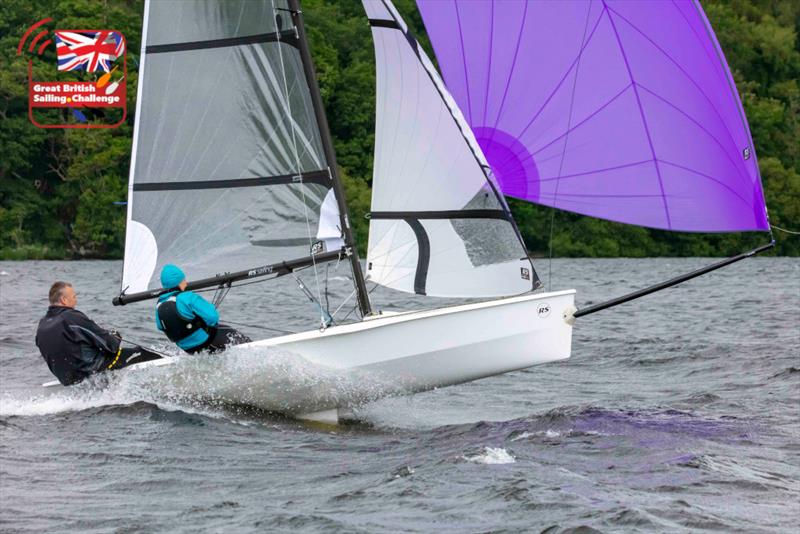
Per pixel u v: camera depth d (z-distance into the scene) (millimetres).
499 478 23422
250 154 31703
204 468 24609
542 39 29031
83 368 30797
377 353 29547
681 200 28578
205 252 31875
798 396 35125
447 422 31344
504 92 29359
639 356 46688
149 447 26453
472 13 29344
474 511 21031
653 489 22891
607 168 28906
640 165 28734
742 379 39438
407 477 23594
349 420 31016
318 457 25906
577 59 28859
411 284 30297
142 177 32156
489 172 29609
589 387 38750
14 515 20672
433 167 29984
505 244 29875
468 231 29906
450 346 29750
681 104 28438
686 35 28422
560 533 19703
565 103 29047
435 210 30078
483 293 29953
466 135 29641
